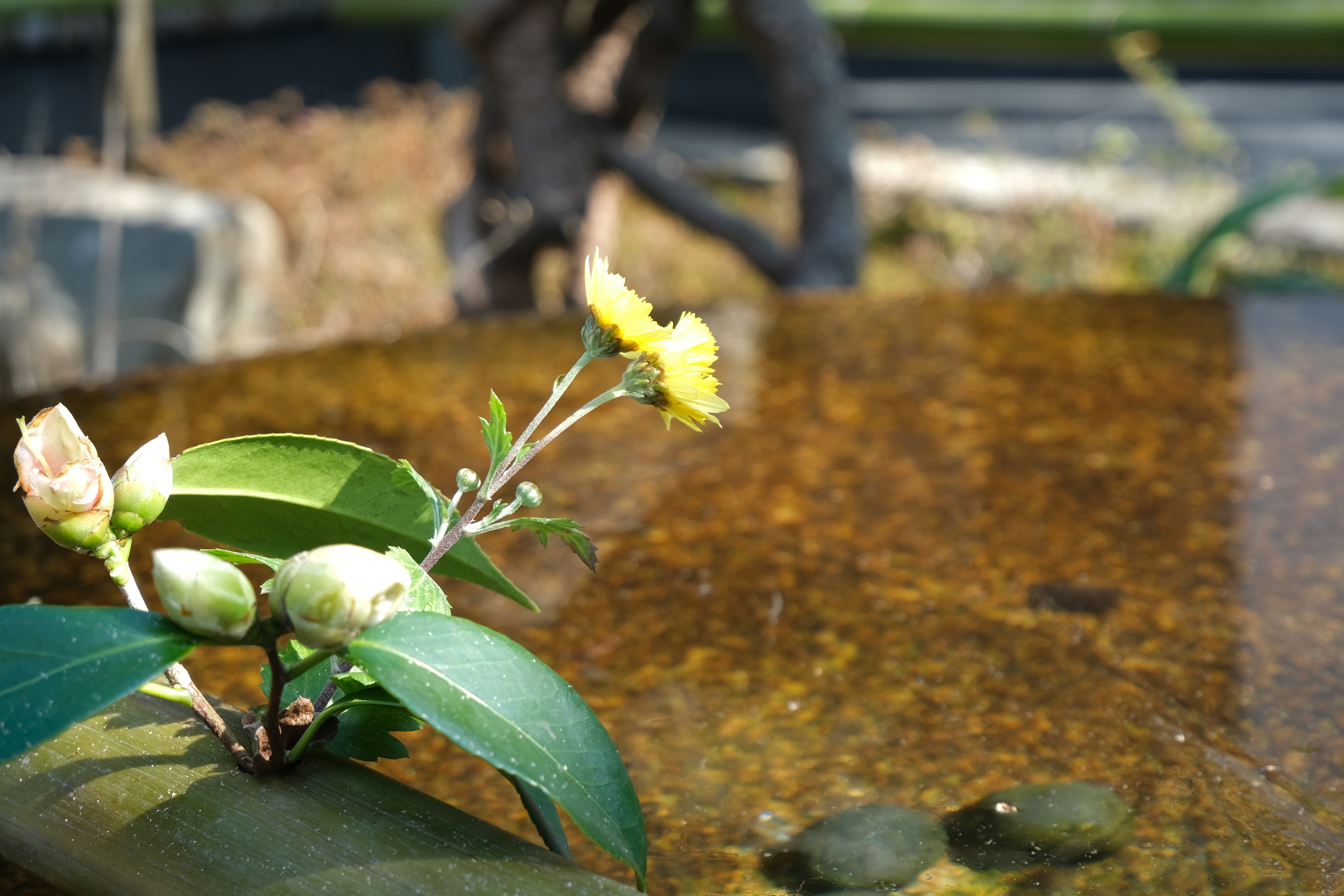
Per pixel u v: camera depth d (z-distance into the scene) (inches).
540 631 39.0
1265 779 34.1
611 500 48.8
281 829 29.0
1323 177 279.0
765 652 37.9
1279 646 37.8
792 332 71.0
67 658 27.0
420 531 30.8
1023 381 61.8
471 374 64.0
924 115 388.8
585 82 137.8
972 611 39.7
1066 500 48.1
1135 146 323.3
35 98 272.5
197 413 58.0
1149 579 41.6
